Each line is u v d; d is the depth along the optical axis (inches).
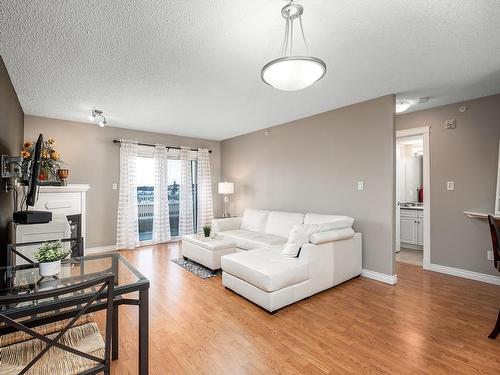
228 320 90.4
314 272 108.0
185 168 226.1
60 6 64.2
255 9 66.2
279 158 189.5
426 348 74.4
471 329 84.3
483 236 130.1
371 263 133.7
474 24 72.2
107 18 69.4
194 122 183.0
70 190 140.1
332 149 153.2
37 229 100.3
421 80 110.8
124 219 192.2
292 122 178.9
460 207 137.9
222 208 251.8
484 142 130.3
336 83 113.8
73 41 80.5
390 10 66.6
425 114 151.4
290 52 87.4
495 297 109.3
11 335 52.8
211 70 101.2
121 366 67.0
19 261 96.7
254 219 183.0
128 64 95.9
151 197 213.6
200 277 133.6
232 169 238.4
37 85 114.9
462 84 115.3
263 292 95.4
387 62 94.8
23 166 105.9
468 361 68.8
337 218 136.0
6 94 100.1
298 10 65.1
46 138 167.2
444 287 121.0
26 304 45.8
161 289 117.9
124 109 151.0
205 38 79.4
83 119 172.7
